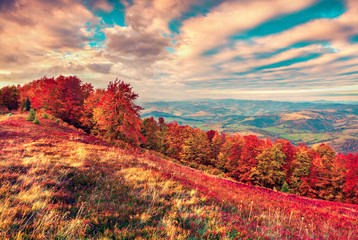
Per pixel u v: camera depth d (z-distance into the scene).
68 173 6.78
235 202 8.12
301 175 38.91
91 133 34.22
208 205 6.52
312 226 6.35
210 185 11.12
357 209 12.17
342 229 6.76
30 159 7.48
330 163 39.47
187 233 4.05
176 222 4.51
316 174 38.06
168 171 11.48
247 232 4.59
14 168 6.38
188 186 8.32
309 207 10.39
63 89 42.75
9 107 53.84
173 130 62.12
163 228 4.03
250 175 40.50
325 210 10.34
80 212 4.15
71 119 43.41
